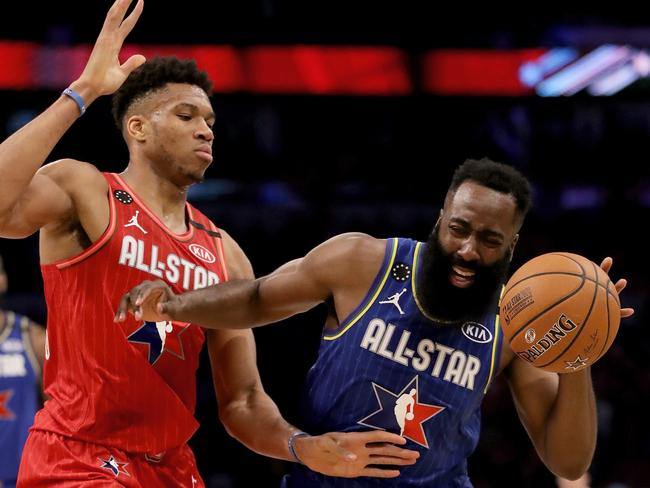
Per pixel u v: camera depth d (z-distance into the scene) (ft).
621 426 35.88
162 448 14.20
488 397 35.96
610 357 37.37
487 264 12.18
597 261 44.04
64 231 13.91
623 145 46.16
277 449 13.84
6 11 38.04
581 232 44.73
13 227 13.04
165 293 12.53
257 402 15.06
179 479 14.57
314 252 13.12
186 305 12.61
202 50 38.42
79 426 13.70
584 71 39.78
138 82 14.83
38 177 13.33
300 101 38.86
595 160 46.14
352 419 12.95
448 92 39.45
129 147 15.07
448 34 39.73
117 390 13.75
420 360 12.75
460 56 39.73
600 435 35.76
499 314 12.91
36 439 13.98
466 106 39.52
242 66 38.75
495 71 39.75
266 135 45.73
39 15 38.24
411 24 39.60
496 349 13.10
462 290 12.42
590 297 11.94
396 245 13.03
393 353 12.71
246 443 14.78
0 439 22.74
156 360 14.08
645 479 34.68
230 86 38.50
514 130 46.14
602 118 46.11
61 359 14.03
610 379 36.88
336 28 39.24
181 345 14.34
